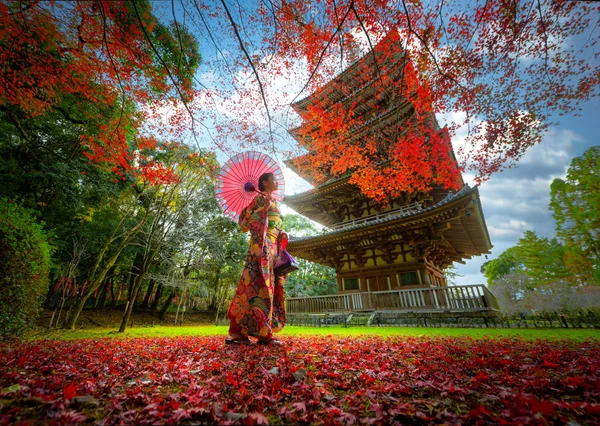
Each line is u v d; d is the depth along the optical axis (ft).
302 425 3.80
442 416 3.95
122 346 12.88
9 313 16.46
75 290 45.83
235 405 4.42
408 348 10.86
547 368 7.23
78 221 49.85
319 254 48.98
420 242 38.40
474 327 26.45
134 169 22.67
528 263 82.74
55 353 10.02
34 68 13.26
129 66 12.48
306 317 38.24
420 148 23.75
